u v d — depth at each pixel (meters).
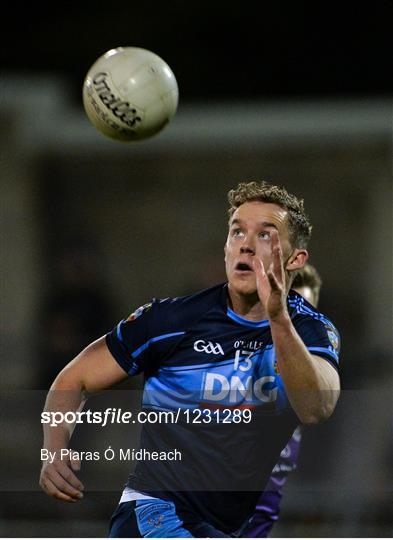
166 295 45.78
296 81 52.88
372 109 44.12
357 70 52.69
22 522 26.33
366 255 44.53
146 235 46.03
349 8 52.91
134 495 15.02
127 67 16.19
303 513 26.50
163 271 45.88
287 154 45.41
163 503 14.80
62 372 15.13
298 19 53.22
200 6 53.66
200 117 44.91
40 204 45.44
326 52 52.94
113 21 53.88
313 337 14.80
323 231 44.97
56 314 35.31
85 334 35.19
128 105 16.12
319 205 45.06
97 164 46.09
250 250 14.70
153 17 54.00
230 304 15.05
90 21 53.78
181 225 46.09
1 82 44.69
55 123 45.00
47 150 45.47
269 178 45.53
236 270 14.70
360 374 33.25
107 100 16.19
